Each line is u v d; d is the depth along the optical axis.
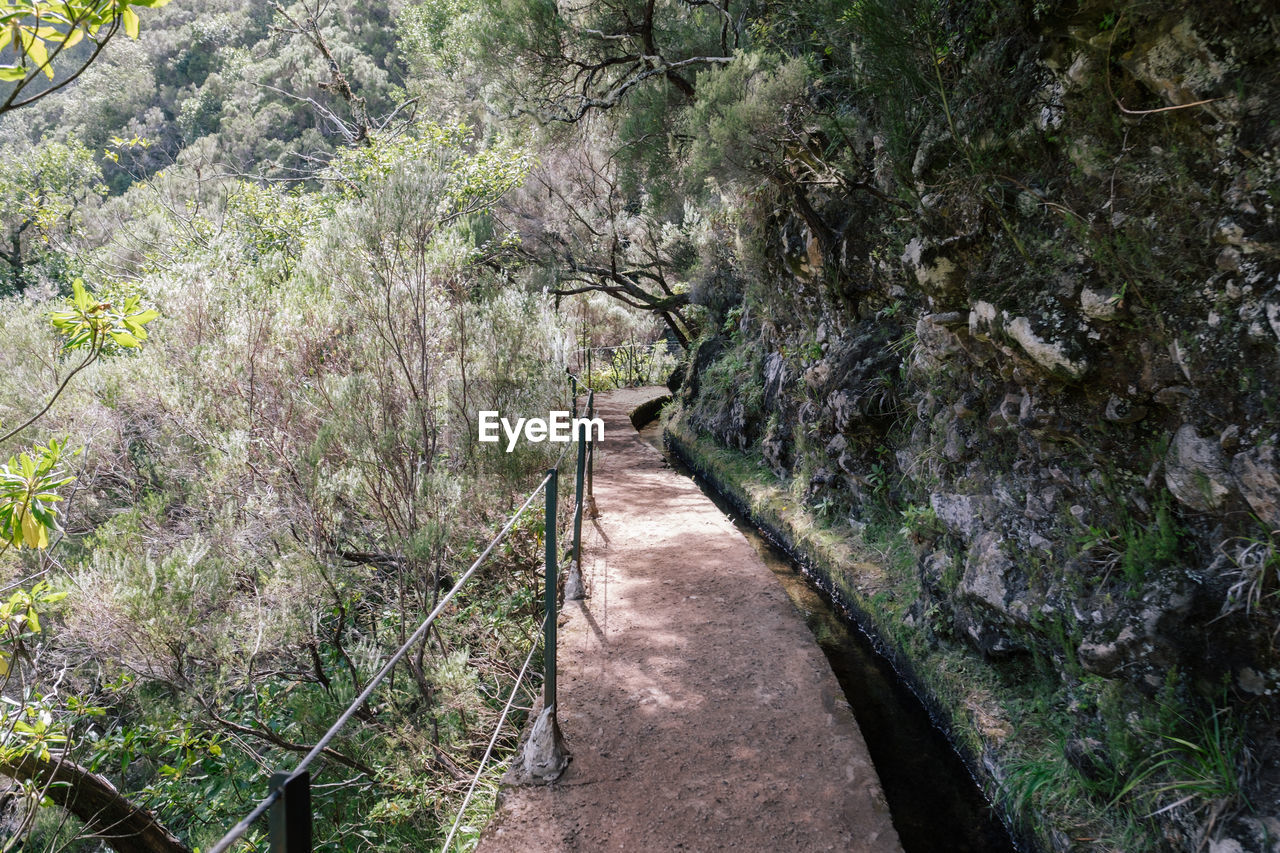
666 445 14.20
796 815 3.43
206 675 4.50
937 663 4.78
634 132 8.90
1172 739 2.88
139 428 6.86
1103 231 3.37
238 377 6.38
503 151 13.56
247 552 5.23
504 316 7.02
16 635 3.94
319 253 6.57
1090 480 3.70
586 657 4.96
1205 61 2.82
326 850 4.95
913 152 4.84
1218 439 2.99
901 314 6.60
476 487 5.96
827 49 5.46
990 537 4.38
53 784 4.15
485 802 3.91
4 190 20.42
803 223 7.84
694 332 16.94
